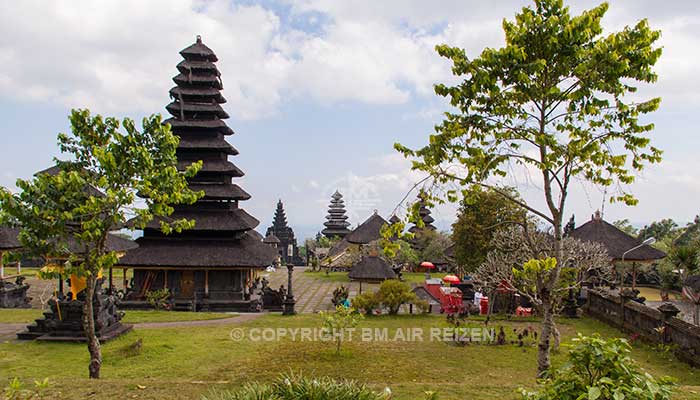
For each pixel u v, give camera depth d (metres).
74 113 13.81
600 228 38.94
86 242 13.85
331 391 8.38
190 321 27.66
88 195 13.58
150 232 36.72
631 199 12.74
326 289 46.31
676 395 10.19
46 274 14.25
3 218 12.63
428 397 8.68
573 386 6.69
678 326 18.42
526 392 7.52
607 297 25.70
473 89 12.11
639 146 12.34
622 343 6.66
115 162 13.13
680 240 49.03
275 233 83.56
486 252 31.33
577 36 11.76
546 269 11.57
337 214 93.19
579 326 25.38
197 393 10.78
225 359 18.50
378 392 10.01
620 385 6.29
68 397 10.40
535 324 26.00
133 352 18.91
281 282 51.75
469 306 31.14
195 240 36.88
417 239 66.44
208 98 38.88
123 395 10.58
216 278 36.28
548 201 12.98
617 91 11.83
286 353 19.56
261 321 27.69
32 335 21.86
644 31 11.51
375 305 29.52
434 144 12.63
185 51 38.47
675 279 38.28
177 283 36.31
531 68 11.57
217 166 37.22
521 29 12.16
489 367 17.72
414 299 29.70
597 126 12.61
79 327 21.55
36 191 12.78
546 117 12.70
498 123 12.70
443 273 60.56
